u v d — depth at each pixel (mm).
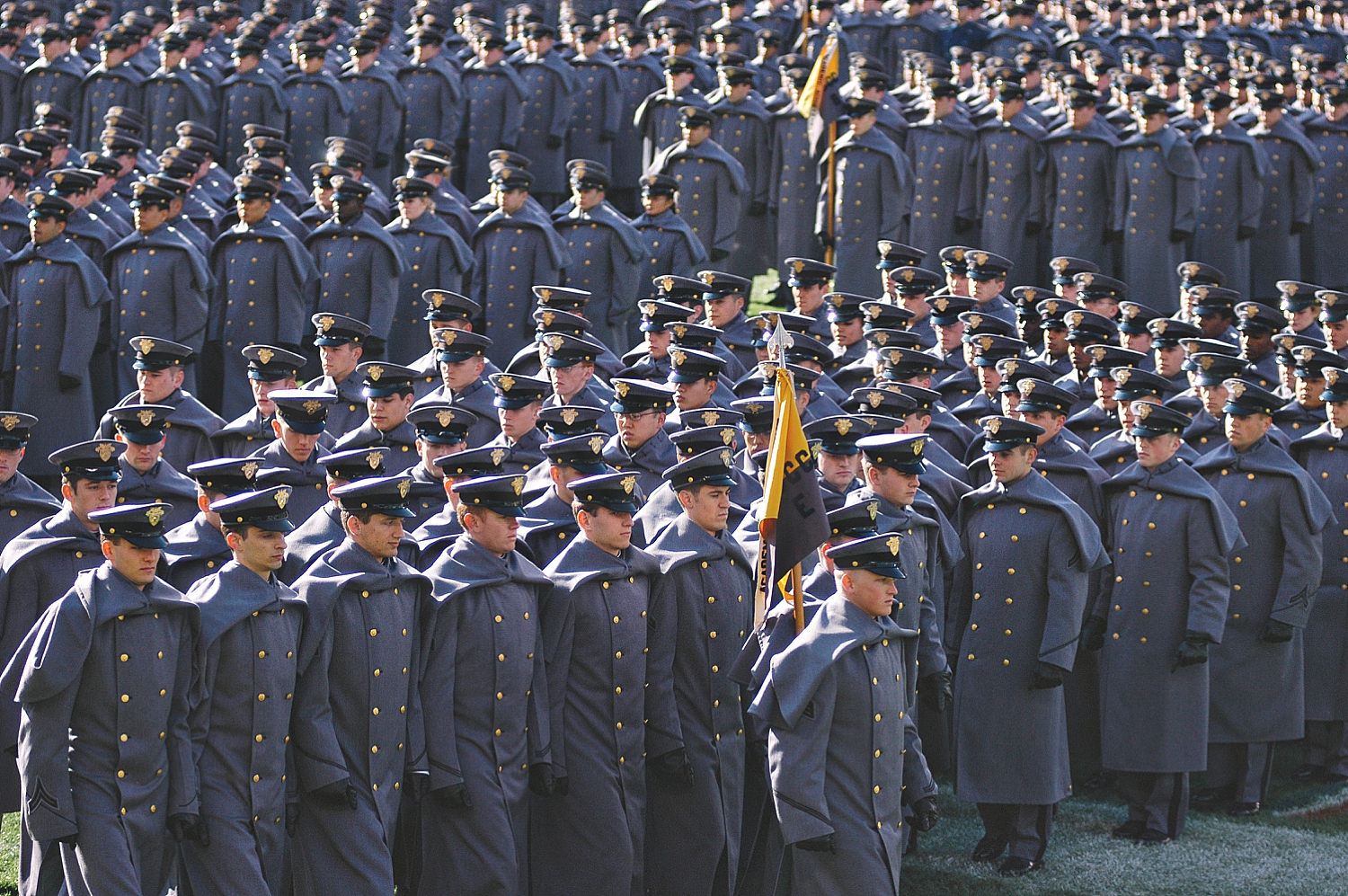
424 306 31234
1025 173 36438
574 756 15859
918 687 18359
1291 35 52156
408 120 40906
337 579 14719
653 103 39688
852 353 26578
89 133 40000
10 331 27250
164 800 13891
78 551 16906
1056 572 19047
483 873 15102
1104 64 42250
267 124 39656
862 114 35750
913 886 18625
